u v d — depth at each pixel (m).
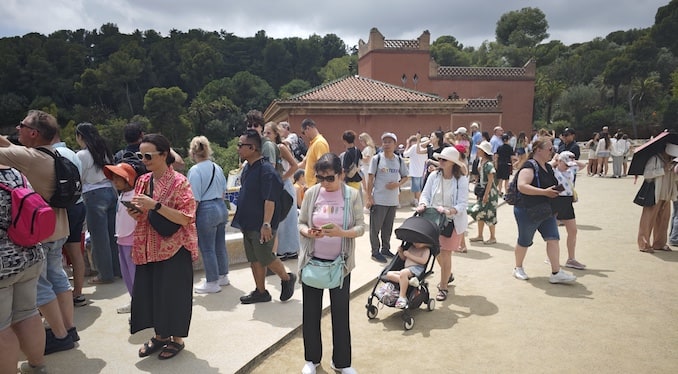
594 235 8.73
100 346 4.00
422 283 4.92
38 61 95.88
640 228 7.52
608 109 60.66
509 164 12.28
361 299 5.50
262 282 5.04
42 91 95.62
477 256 7.39
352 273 6.18
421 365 3.91
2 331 2.80
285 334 4.27
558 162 6.82
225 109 91.56
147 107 81.19
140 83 105.56
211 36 131.62
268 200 4.58
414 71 35.56
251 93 104.56
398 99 21.11
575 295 5.57
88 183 5.19
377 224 6.71
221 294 5.33
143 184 3.72
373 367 3.88
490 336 4.47
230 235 6.73
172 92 81.75
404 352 4.15
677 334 4.46
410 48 35.34
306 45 125.69
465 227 5.39
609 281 6.07
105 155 5.24
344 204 3.58
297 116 20.16
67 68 102.00
